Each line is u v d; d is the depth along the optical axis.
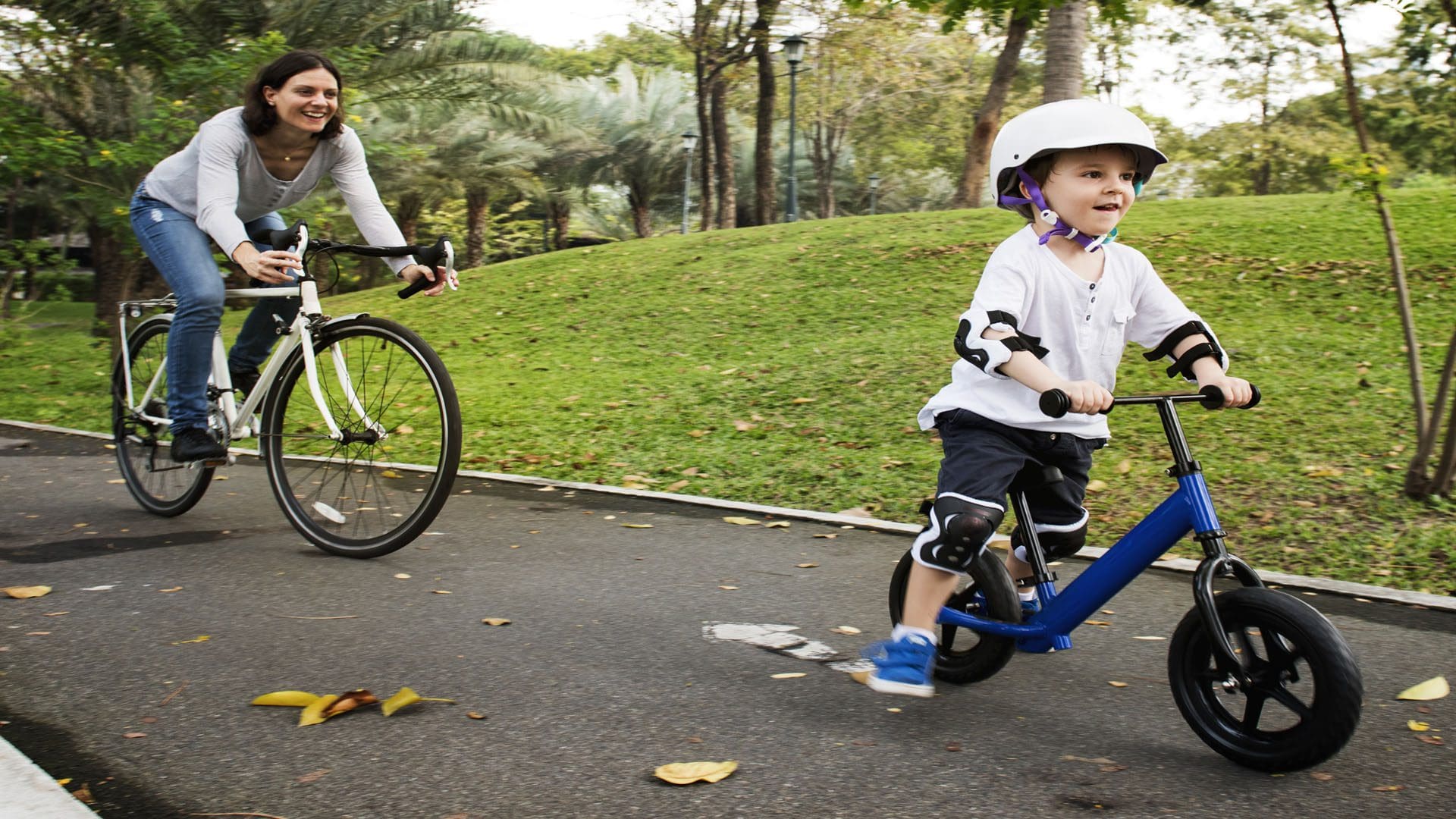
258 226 4.60
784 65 34.31
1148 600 3.84
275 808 2.20
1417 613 3.77
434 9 19.39
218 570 3.96
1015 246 2.70
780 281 11.34
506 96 22.20
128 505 5.04
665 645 3.25
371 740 2.53
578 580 3.92
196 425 4.42
